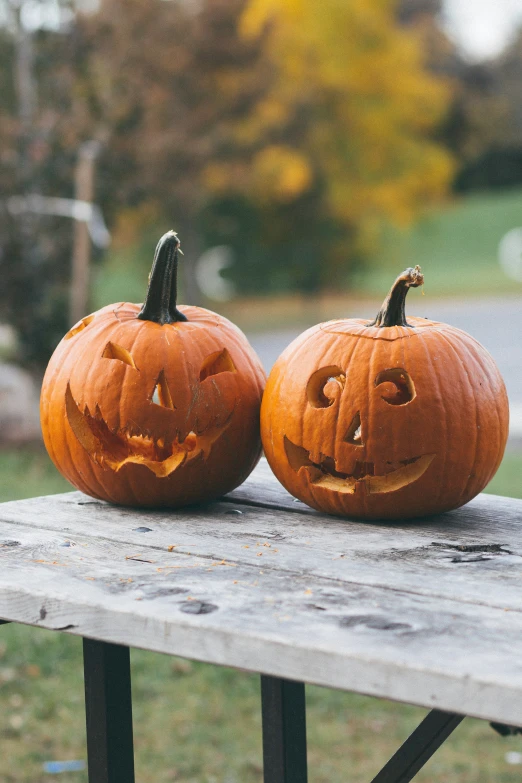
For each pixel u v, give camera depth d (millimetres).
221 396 2131
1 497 5848
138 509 2154
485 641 1251
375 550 1742
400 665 1177
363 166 20141
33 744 3291
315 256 21547
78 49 8484
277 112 16734
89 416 2141
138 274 19906
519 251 28922
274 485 2391
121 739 1894
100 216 8070
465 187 38000
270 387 2111
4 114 8156
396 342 2018
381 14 19750
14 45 8383
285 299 22672
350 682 1214
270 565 1634
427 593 1467
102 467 2117
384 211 21031
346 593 1470
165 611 1385
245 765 3170
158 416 2076
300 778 1813
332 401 2002
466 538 1841
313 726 3502
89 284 8469
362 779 3068
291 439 2035
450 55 35562
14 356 8281
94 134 8234
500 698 1113
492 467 2047
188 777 3105
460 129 34344
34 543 1815
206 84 11234
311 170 19156
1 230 7961
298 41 18297
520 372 10656
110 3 8797
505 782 3129
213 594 1467
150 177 8820
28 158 8062
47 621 1485
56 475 6641
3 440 7570
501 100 36031
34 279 8070
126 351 2127
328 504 2027
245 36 13289
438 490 1975
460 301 19922
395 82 19719
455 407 1974
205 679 3822
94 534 1891
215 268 22234
